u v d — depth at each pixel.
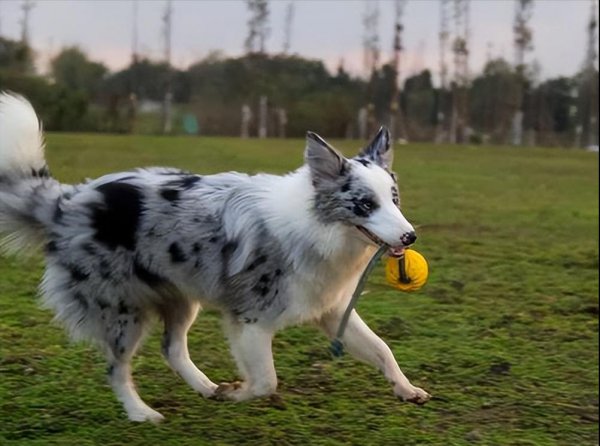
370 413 2.41
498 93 15.93
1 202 2.29
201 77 14.06
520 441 2.32
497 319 3.29
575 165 10.35
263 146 10.35
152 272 2.28
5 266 3.65
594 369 2.83
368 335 2.33
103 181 2.31
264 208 2.24
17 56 12.30
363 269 2.30
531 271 4.14
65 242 2.27
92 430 2.21
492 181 8.29
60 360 2.61
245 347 2.27
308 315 2.28
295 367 2.69
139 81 13.86
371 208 2.18
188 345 2.83
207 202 2.27
